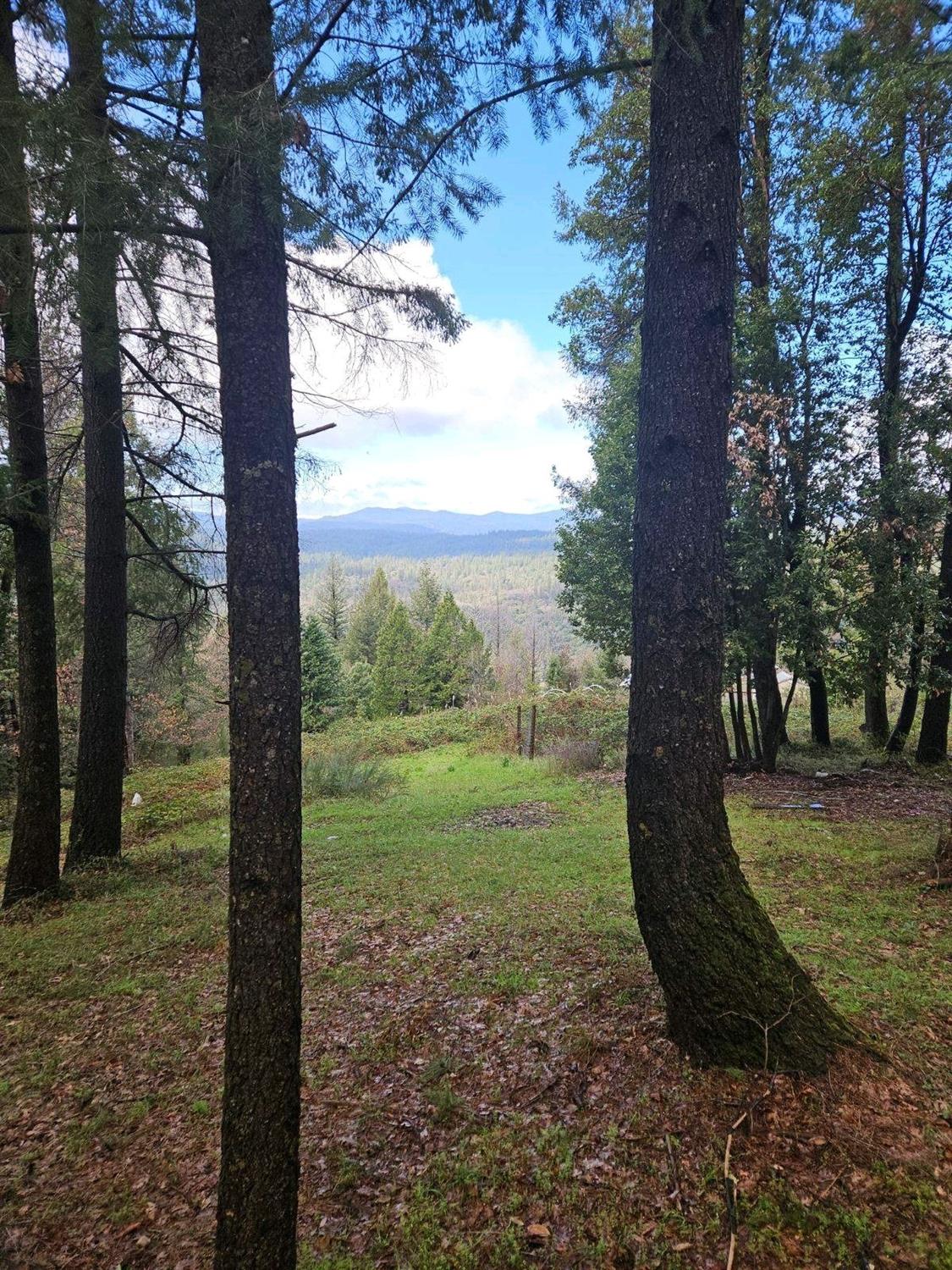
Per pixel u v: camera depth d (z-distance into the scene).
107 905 7.12
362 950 5.45
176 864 8.57
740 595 10.89
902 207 11.15
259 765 2.36
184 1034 4.43
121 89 2.82
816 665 10.58
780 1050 3.07
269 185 2.32
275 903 2.37
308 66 2.62
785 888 5.87
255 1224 2.31
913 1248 2.27
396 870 7.67
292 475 2.49
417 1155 3.08
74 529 11.91
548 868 7.21
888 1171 2.55
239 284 2.40
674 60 3.16
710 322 3.20
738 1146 2.75
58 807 7.58
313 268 3.37
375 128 2.98
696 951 3.21
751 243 12.16
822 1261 2.28
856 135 9.94
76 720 18.22
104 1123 3.60
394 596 66.12
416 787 14.73
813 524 10.78
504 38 3.01
